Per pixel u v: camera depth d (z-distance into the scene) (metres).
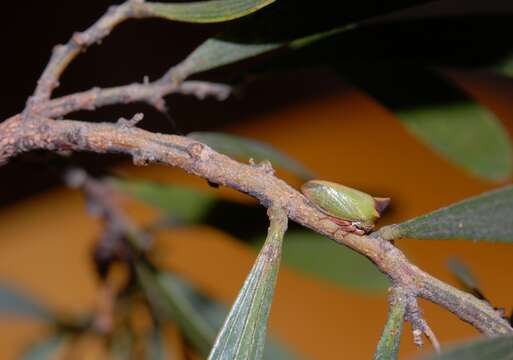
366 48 0.19
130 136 0.17
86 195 0.21
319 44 0.19
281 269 0.41
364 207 0.16
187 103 0.39
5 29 0.33
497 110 0.43
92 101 0.18
